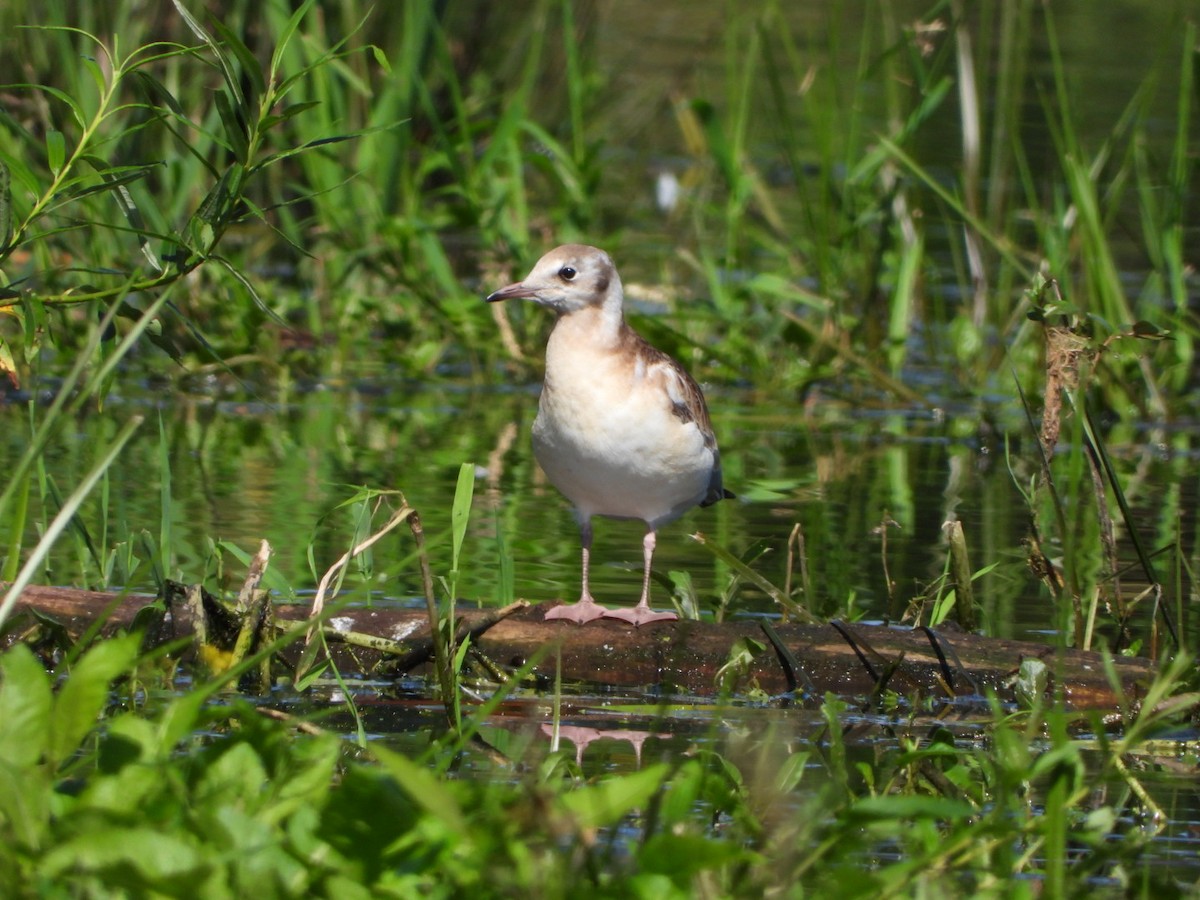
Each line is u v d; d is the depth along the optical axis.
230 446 15.53
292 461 14.93
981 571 10.26
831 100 18.53
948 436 16.77
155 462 14.64
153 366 18.22
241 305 18.17
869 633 9.48
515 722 8.63
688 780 5.94
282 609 9.70
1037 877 6.43
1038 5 28.56
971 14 25.97
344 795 5.27
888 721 8.87
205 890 4.85
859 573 11.54
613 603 10.73
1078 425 7.17
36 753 5.51
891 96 19.38
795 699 9.33
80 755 7.44
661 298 20.06
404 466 14.83
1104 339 10.05
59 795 5.55
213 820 5.09
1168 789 7.68
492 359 18.98
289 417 16.95
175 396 17.72
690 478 10.59
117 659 5.57
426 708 8.88
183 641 6.14
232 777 5.55
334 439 15.98
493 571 11.46
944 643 9.39
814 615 10.38
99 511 12.52
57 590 9.51
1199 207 23.50
